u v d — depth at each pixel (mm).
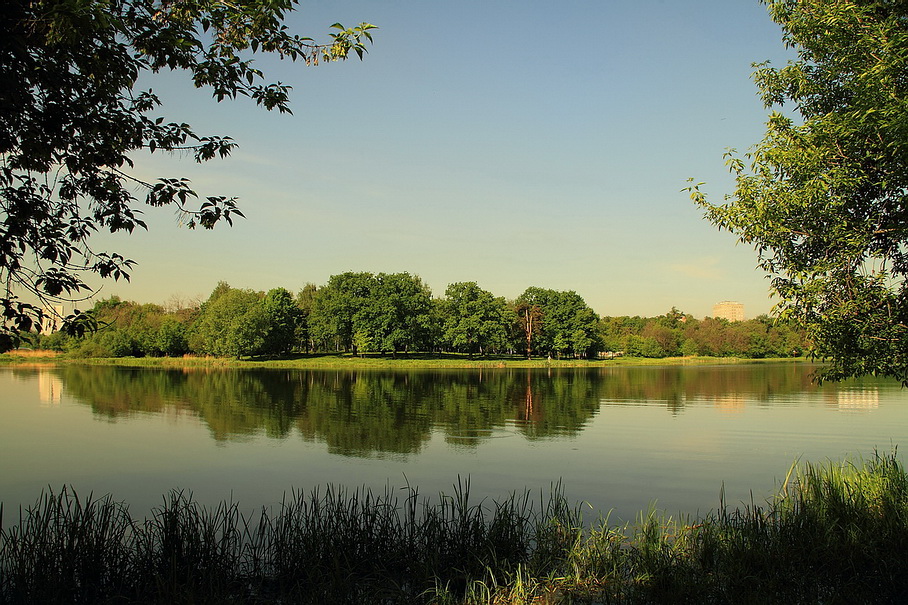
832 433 21766
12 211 5738
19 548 8023
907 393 38719
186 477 14516
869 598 6734
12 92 5199
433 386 45406
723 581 7391
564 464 16109
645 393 39594
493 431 22359
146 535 8602
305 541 8102
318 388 42344
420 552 8305
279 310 90125
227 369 70875
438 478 14398
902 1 7430
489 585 7484
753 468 15578
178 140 6926
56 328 5797
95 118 6258
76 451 17984
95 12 4836
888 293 7422
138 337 89875
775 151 8055
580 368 84938
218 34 6641
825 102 8789
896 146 6793
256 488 13391
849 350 7902
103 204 6660
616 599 7117
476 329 94938
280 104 7043
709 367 89375
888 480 10125
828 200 7691
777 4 8742
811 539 8188
